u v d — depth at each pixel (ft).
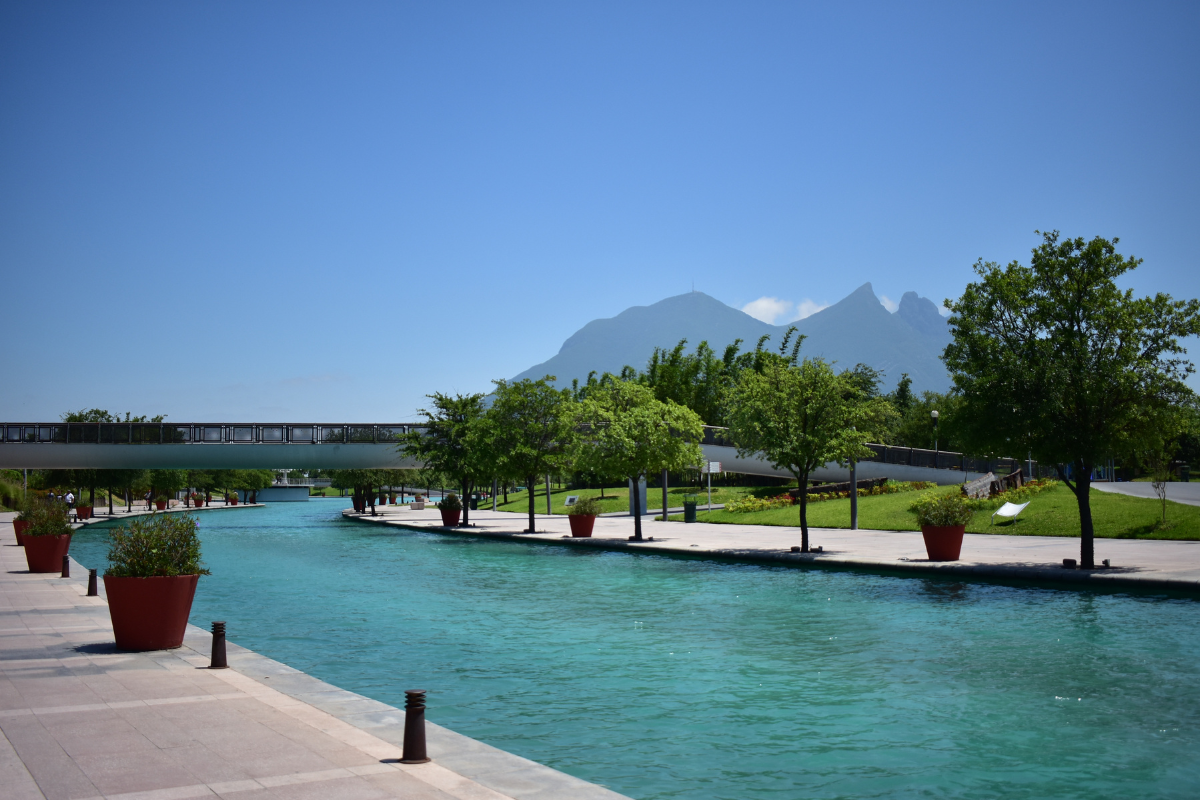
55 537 78.18
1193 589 58.23
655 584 72.49
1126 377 66.23
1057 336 70.23
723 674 38.83
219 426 173.27
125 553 40.16
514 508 240.32
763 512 148.46
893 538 105.50
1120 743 28.53
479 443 145.18
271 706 28.78
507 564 93.20
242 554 109.19
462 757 23.00
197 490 339.98
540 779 21.09
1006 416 68.95
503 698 34.76
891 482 164.86
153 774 21.29
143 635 39.63
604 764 26.63
